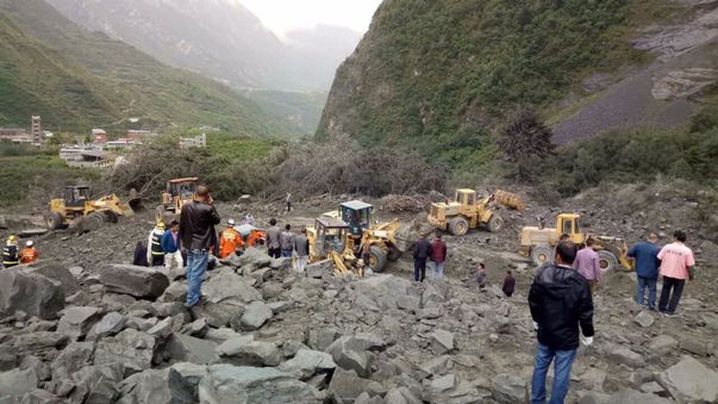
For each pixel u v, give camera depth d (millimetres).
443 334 7738
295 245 13938
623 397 5586
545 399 5504
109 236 22797
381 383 6141
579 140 40875
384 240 16594
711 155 30828
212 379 4695
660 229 20781
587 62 59812
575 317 5145
